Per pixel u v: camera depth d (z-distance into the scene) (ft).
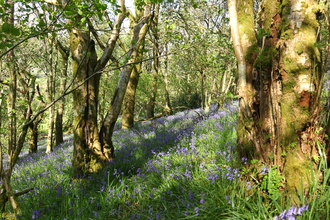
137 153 26.32
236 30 13.07
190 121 39.93
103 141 24.50
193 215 12.28
